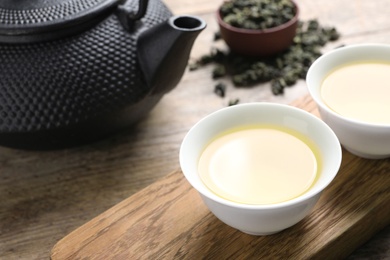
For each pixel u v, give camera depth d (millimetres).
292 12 556
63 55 434
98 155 480
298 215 358
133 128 498
